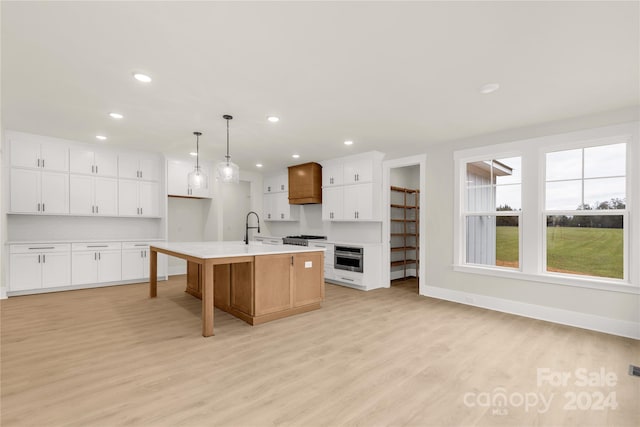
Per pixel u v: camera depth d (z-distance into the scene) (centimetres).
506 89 276
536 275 364
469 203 443
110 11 173
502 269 398
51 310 381
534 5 166
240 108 327
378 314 376
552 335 308
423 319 357
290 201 669
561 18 177
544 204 369
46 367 232
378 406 187
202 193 639
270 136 438
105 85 271
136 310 383
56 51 216
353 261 525
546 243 370
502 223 417
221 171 365
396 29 190
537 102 304
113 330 313
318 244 586
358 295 477
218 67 239
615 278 325
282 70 244
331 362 245
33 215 486
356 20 181
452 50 213
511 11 171
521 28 187
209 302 300
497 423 172
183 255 348
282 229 749
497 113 336
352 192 557
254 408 183
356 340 292
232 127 396
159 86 273
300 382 214
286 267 363
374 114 344
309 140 459
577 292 337
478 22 182
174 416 175
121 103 314
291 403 189
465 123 372
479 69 240
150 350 265
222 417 175
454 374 227
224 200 751
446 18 178
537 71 242
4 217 433
